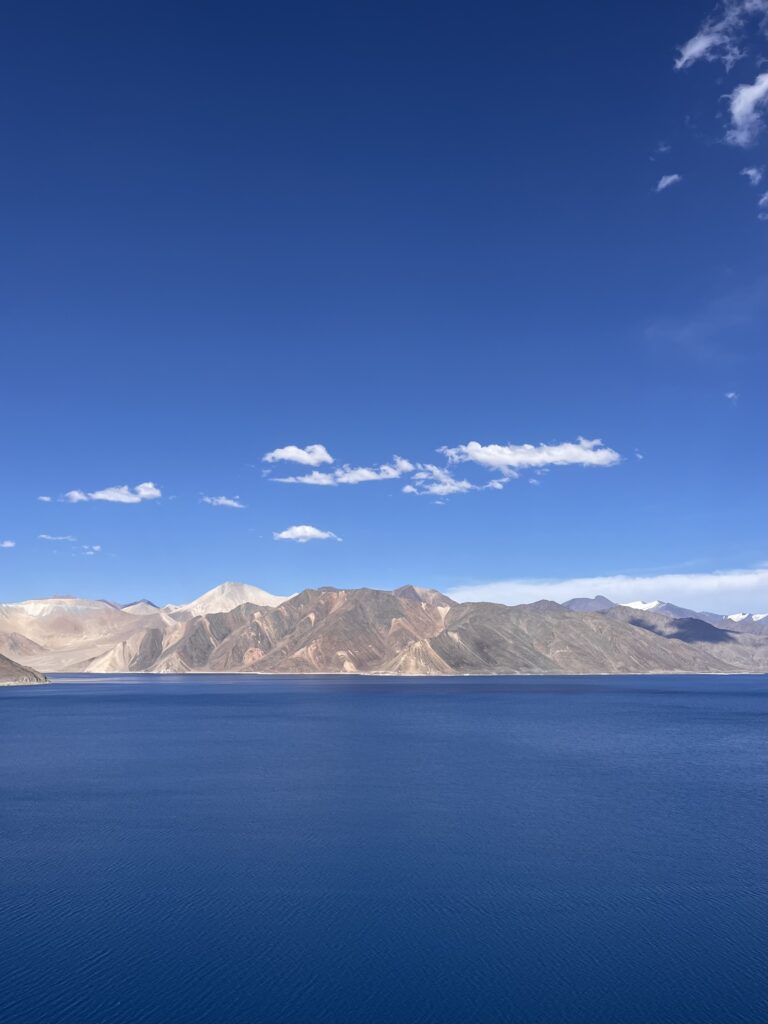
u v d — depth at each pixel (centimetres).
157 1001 2242
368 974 2411
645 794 5209
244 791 5303
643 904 3003
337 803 4872
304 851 3728
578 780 5788
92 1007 2208
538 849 3769
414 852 3719
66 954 2550
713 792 5294
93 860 3588
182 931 2741
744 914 2897
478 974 2411
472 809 4684
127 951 2572
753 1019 2152
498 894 3111
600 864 3516
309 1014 2170
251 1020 2134
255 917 2869
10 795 5178
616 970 2441
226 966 2461
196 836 4025
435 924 2803
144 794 5194
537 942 2644
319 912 2916
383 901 3036
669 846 3831
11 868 3466
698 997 2272
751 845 3850
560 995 2283
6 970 2436
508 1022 2134
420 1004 2230
